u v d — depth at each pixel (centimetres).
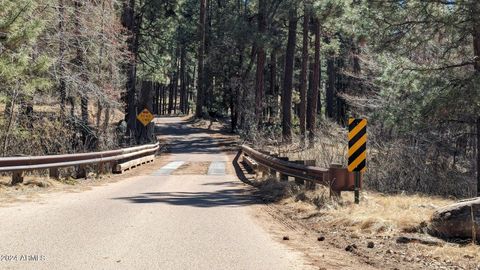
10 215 952
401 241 798
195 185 1741
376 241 810
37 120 2098
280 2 3928
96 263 617
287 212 1134
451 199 1381
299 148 3081
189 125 6241
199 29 5481
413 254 723
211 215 1033
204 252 692
